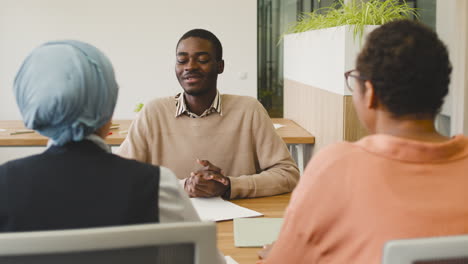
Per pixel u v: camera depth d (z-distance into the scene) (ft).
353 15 8.32
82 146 2.83
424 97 2.89
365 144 2.95
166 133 6.66
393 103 2.92
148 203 2.74
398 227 2.66
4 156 19.54
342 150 2.97
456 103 11.47
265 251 4.11
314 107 10.45
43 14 19.24
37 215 2.60
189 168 6.64
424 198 2.71
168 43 19.67
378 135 2.96
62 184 2.68
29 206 2.61
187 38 6.39
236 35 19.70
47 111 2.65
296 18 19.11
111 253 2.23
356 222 2.77
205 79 6.39
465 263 2.20
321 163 2.99
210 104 6.62
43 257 2.18
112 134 11.17
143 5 19.44
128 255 2.26
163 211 2.79
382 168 2.80
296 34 12.66
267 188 6.09
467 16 11.08
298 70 12.41
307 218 2.96
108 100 2.87
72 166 2.74
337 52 8.44
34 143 10.54
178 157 6.64
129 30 19.53
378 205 2.73
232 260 4.08
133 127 6.75
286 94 14.42
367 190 2.77
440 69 2.88
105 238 2.16
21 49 19.34
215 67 6.46
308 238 2.98
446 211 2.66
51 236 2.13
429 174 2.77
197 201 5.73
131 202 2.68
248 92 19.98
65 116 2.69
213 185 5.80
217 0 19.52
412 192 2.73
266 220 5.12
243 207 5.60
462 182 2.75
